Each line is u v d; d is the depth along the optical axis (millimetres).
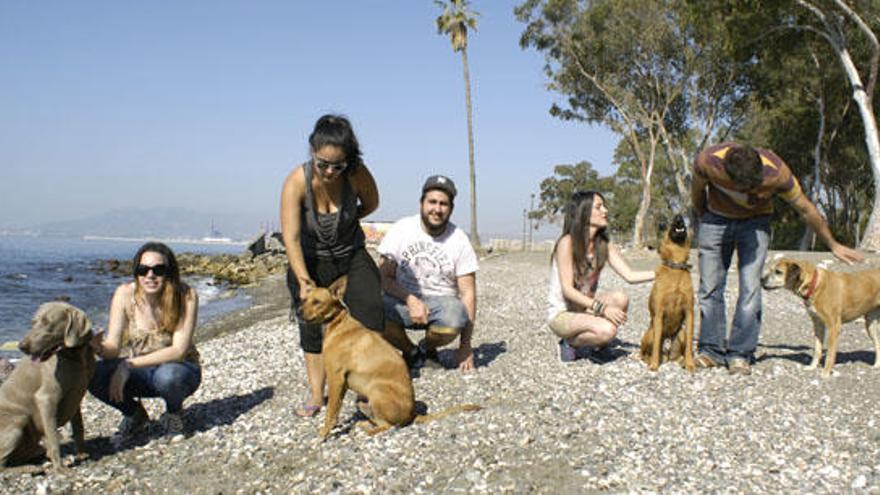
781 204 38594
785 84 29938
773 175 5145
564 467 3754
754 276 5586
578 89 33031
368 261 5184
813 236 33938
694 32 27922
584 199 5961
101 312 18031
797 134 34562
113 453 4543
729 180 5246
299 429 4734
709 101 31031
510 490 3494
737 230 5656
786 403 4828
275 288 25094
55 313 3930
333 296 4441
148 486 3920
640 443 4086
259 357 8086
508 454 3957
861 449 3943
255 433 4715
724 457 3836
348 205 4855
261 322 13430
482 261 30203
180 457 4355
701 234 5898
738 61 25219
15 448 4102
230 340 10148
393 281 5949
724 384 5297
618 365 5953
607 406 4789
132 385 4656
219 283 29422
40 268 40188
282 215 4773
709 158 5434
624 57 31172
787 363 5945
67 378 4078
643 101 33156
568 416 4586
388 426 4465
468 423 4441
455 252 5949
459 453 3980
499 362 6543
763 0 22094
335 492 3598
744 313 5590
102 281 30344
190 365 4824
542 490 3486
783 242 39000
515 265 26031
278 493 3703
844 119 32750
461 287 6090
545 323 9469
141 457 4391
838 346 7066
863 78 27672
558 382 5551
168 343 4793
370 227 41781
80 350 4133
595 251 6066
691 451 3941
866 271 5723
